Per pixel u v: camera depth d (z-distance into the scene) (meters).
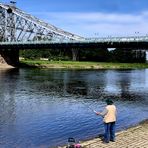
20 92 61.06
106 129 22.83
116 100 53.22
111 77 103.00
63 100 52.44
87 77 100.88
